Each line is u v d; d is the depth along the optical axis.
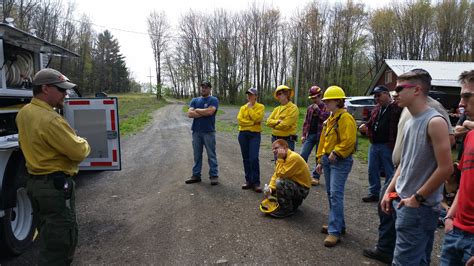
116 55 79.06
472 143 2.04
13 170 3.50
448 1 48.53
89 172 7.34
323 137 4.09
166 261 3.41
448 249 2.15
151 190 5.93
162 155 9.45
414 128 2.24
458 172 4.25
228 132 16.05
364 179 6.86
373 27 50.69
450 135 2.37
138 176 6.97
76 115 5.32
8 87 4.57
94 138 5.36
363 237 3.99
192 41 59.06
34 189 2.65
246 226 4.28
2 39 4.12
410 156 2.26
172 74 65.25
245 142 5.84
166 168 7.72
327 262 3.38
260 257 3.47
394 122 4.95
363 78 50.22
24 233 3.76
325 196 5.59
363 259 3.45
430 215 2.21
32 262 3.47
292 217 4.61
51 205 2.66
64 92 2.79
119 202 5.28
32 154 2.65
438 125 2.09
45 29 38.81
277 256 3.49
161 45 62.50
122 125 17.33
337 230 3.76
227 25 55.47
